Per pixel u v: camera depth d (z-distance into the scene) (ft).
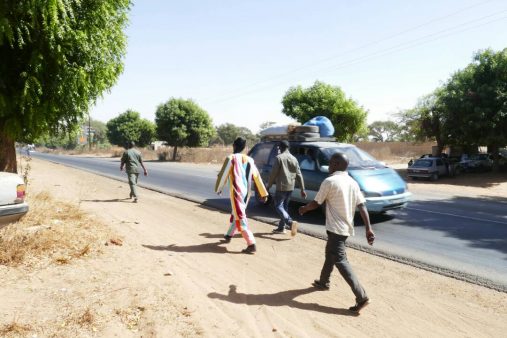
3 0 18.10
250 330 11.46
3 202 16.83
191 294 13.79
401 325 12.23
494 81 69.36
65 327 10.89
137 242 20.38
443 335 11.63
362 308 13.02
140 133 187.83
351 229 13.56
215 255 19.08
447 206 37.27
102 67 23.12
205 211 31.37
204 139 138.72
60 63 20.43
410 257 19.60
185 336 10.82
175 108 131.64
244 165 20.25
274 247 20.93
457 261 19.06
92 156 179.83
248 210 32.19
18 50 20.57
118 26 24.39
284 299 13.99
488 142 73.05
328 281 14.89
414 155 144.56
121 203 33.71
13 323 10.61
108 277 14.89
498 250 21.12
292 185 23.98
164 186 49.57
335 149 29.94
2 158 23.21
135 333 10.87
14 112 20.99
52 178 53.98
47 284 13.88
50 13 18.30
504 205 38.75
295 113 85.46
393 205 27.07
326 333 11.55
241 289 14.76
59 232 19.97
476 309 13.48
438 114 83.35
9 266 15.17
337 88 86.38
